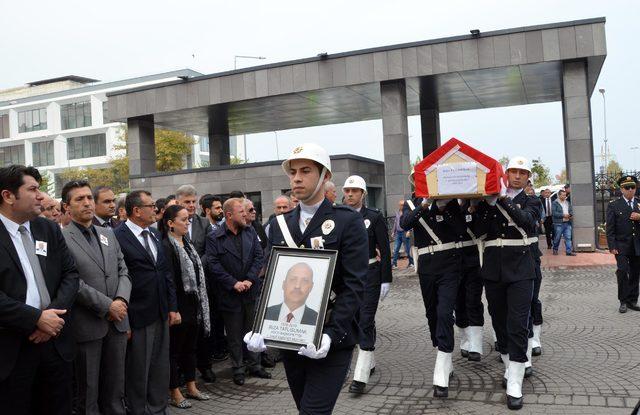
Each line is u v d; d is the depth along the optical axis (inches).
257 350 127.1
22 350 143.9
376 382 238.2
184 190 279.4
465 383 230.5
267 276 132.4
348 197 244.4
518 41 662.5
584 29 641.6
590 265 567.2
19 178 147.4
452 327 221.5
